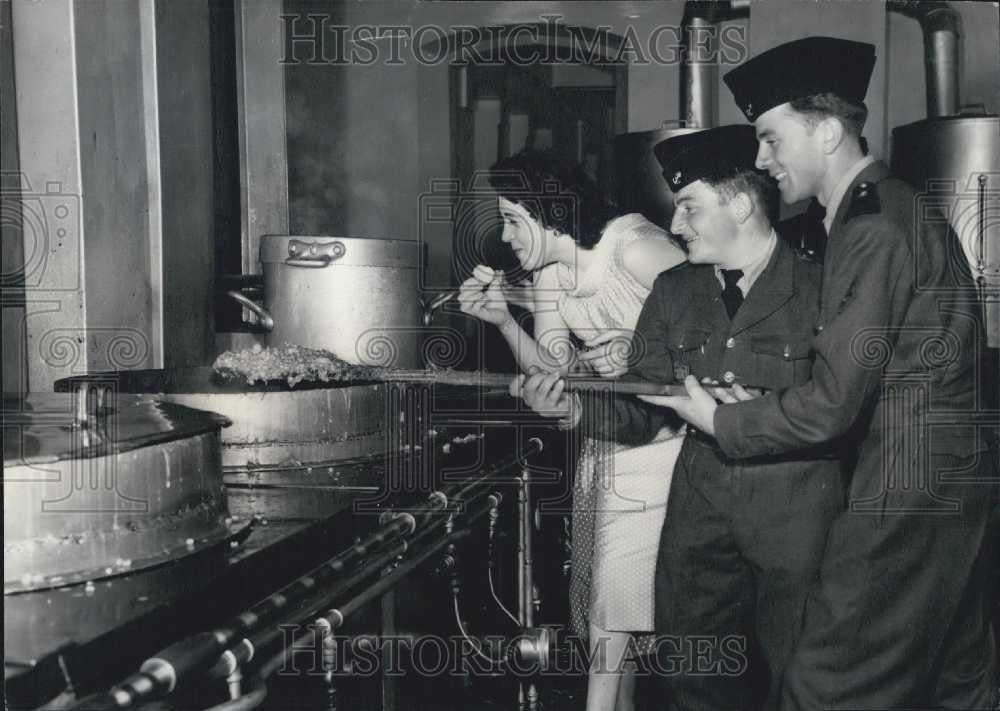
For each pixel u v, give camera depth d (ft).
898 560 6.74
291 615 4.99
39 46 9.24
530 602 9.43
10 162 9.20
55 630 4.07
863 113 7.44
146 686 3.85
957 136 13.80
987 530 7.07
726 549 7.73
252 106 15.35
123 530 4.97
